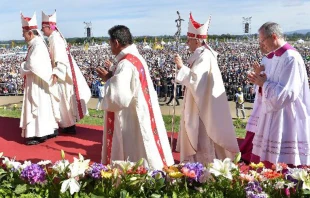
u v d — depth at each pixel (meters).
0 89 36.91
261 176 4.16
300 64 5.59
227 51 117.25
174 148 7.84
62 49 8.20
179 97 27.73
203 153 6.45
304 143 5.68
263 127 5.90
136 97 5.34
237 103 22.25
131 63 5.31
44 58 7.88
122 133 5.45
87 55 110.75
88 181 4.12
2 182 4.25
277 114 5.68
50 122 8.20
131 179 4.04
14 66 73.00
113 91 5.17
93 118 12.16
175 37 7.54
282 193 4.00
